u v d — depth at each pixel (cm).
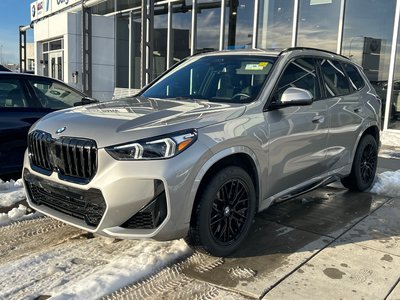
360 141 553
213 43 1434
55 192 348
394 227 448
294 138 417
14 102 580
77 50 1895
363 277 339
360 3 1062
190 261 361
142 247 381
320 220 464
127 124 334
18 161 579
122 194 311
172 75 496
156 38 1675
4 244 390
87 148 324
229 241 367
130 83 1831
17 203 496
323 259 369
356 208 507
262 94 401
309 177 458
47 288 309
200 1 1464
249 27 1312
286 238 413
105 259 359
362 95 555
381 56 1030
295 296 309
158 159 313
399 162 795
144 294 309
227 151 346
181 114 351
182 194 317
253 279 332
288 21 1213
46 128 366
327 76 498
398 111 1020
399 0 984
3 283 315
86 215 331
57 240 399
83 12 1773
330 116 473
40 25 2197
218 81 441
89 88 1839
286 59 442
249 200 377
